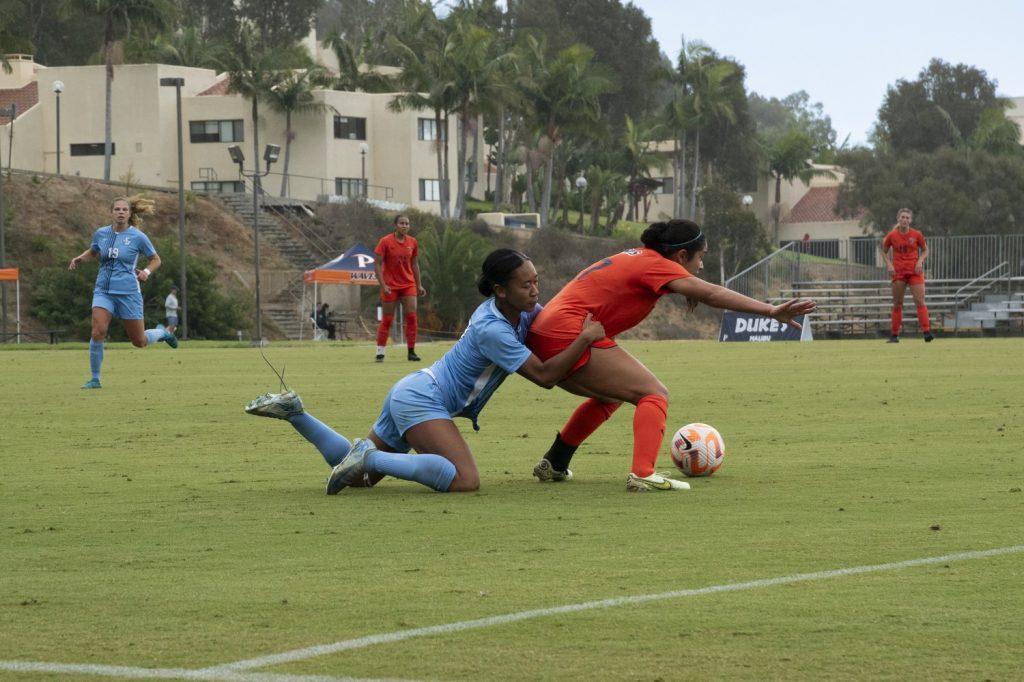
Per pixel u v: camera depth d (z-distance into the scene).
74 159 127.56
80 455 14.78
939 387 22.66
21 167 126.75
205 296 91.31
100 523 9.91
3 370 30.62
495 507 10.47
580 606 6.83
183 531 9.48
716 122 160.62
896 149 152.75
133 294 24.66
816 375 26.09
